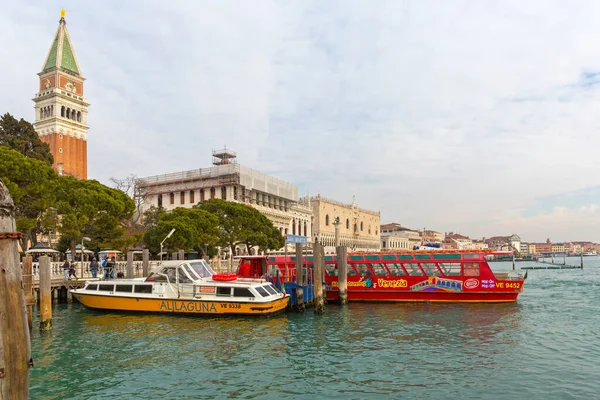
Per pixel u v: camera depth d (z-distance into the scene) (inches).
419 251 1317.7
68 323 967.0
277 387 552.4
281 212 3508.9
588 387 542.0
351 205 5206.7
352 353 708.7
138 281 1087.6
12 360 186.4
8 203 189.6
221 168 2979.8
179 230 1734.7
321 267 1120.2
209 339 808.3
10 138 1899.6
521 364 640.4
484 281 1219.2
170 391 540.1
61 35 3986.2
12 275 188.1
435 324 938.1
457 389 540.7
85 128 4045.3
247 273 1279.5
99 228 1574.8
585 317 1012.5
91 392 539.2
